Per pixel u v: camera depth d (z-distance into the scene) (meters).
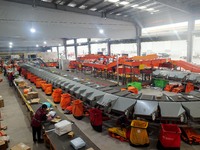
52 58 17.78
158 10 10.03
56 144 2.57
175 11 9.85
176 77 6.82
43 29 8.89
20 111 5.40
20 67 13.48
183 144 3.27
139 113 3.31
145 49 16.55
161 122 3.46
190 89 6.23
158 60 7.66
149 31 12.61
